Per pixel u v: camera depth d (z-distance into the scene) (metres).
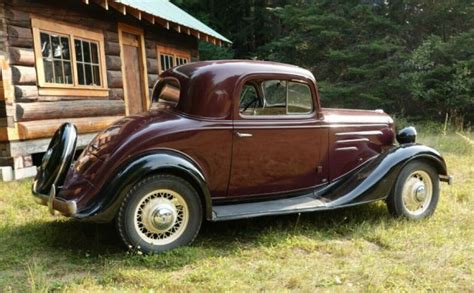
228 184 3.94
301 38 16.98
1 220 4.37
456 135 11.05
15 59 6.45
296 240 3.84
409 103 15.12
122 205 3.41
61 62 7.44
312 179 4.37
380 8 16.02
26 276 3.15
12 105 6.30
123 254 3.55
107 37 8.67
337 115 4.57
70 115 7.44
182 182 3.58
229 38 22.34
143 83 9.99
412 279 3.10
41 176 3.91
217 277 3.12
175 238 3.61
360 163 4.63
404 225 4.23
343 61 15.88
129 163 3.45
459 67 13.17
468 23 14.73
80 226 4.20
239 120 3.92
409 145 4.54
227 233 4.11
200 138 3.74
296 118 4.22
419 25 15.50
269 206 4.02
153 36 10.47
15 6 6.50
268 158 4.07
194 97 3.80
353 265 3.35
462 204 5.07
